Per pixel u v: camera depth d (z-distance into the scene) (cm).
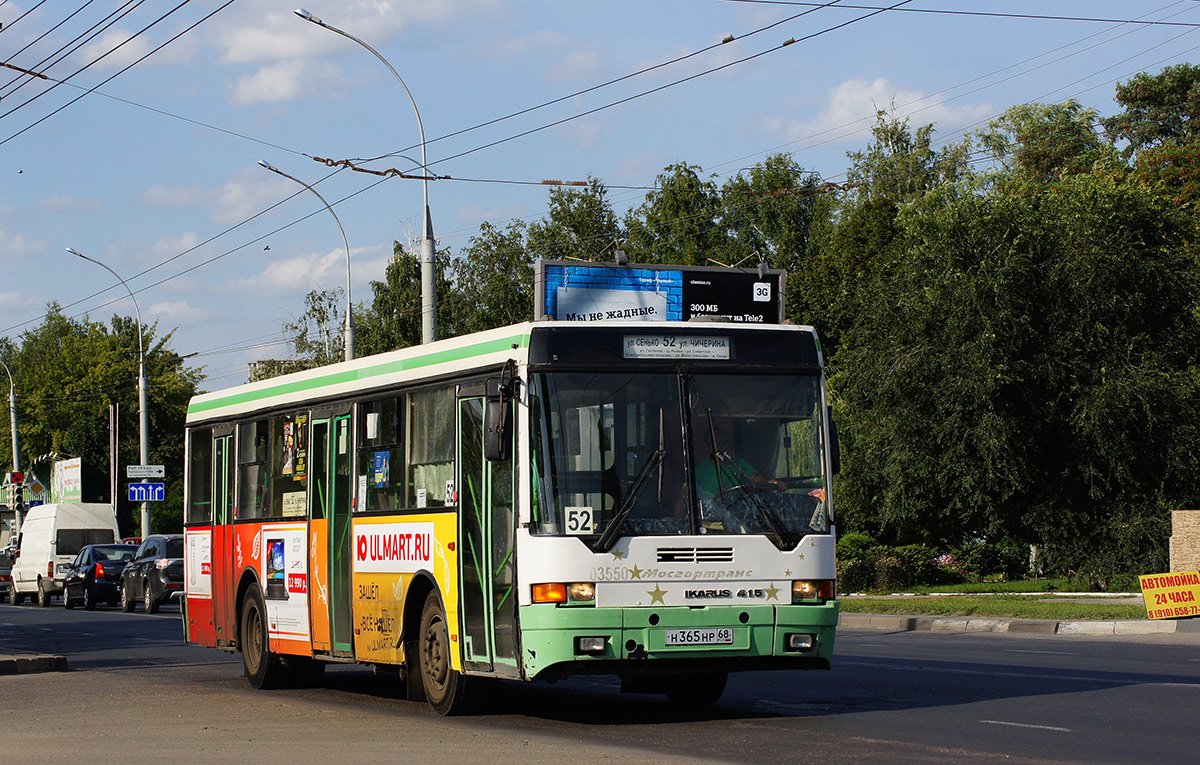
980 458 3183
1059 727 1037
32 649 2355
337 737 1075
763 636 1061
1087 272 3089
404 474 1261
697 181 6769
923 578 3678
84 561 4103
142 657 2133
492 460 1052
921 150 5706
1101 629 2164
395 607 1262
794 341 1128
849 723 1095
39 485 6116
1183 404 3050
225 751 1008
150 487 4875
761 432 1098
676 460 1071
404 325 6231
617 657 1029
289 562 1480
